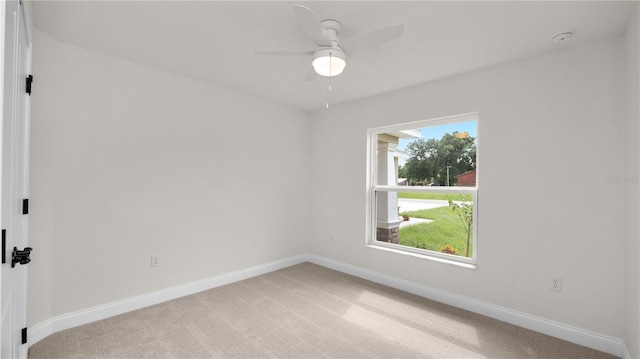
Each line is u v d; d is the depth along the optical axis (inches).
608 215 86.2
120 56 104.3
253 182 148.6
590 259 88.9
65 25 83.7
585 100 90.2
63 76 93.5
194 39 91.7
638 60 69.8
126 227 107.6
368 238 149.8
